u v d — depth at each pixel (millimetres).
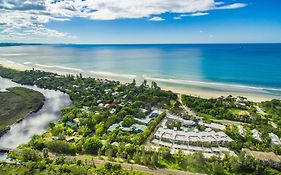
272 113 154125
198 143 112062
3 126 140625
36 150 106188
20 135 131875
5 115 160250
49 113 168875
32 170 89125
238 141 113938
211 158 98938
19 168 90625
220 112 154500
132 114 151375
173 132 122250
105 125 132500
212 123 137750
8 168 91000
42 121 153375
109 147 106438
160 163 97688
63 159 96438
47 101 199000
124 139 115188
